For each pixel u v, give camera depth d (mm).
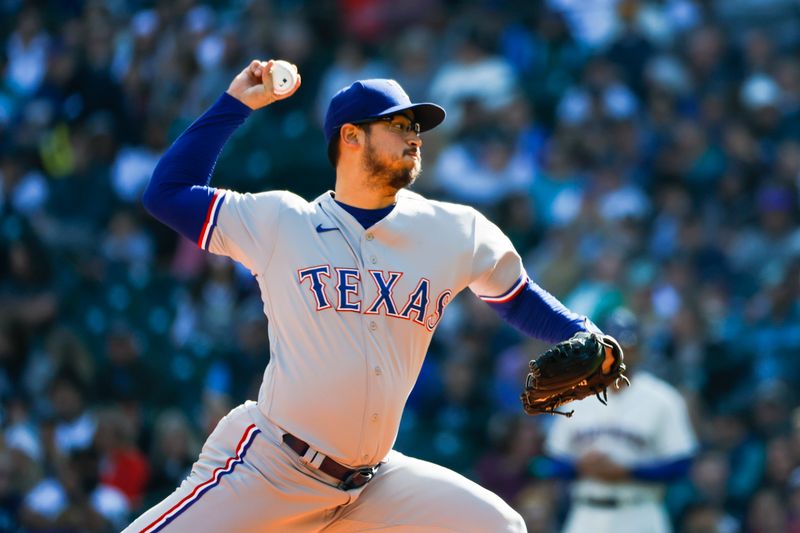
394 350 14836
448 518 15336
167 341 41406
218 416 34906
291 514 15055
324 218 15055
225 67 51781
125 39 55969
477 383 37875
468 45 49469
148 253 46312
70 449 34688
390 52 53438
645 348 30797
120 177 49062
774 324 38969
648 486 27203
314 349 14664
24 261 41719
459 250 15172
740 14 55594
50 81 52625
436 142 47344
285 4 56094
